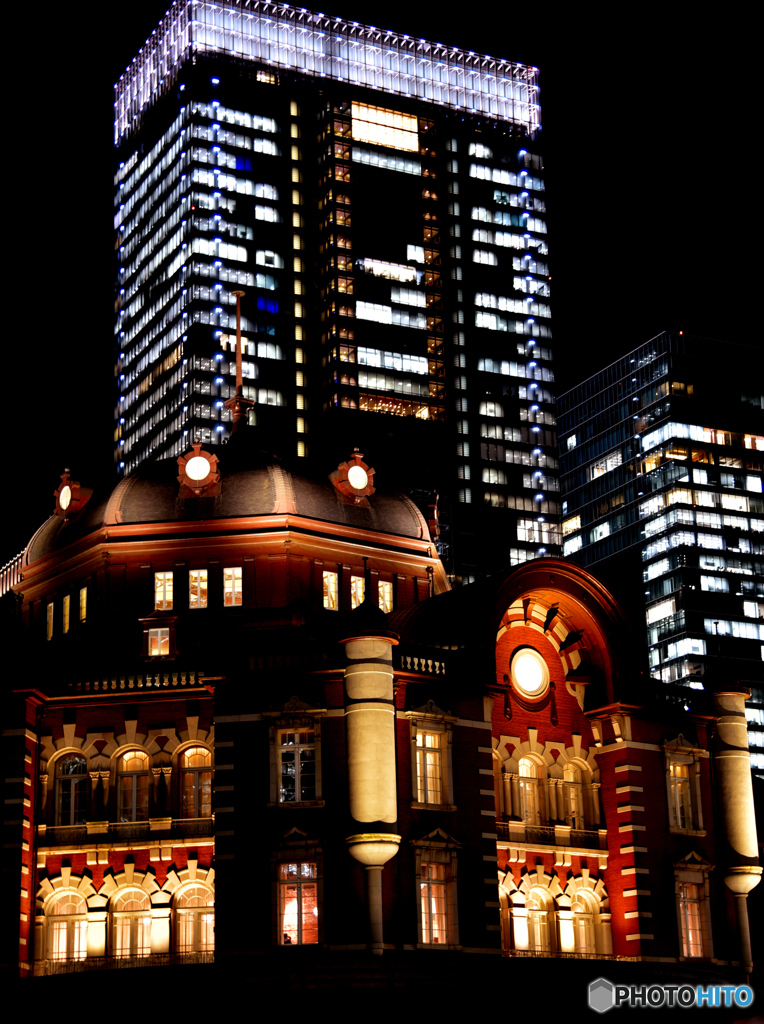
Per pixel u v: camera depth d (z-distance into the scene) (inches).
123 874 2465.6
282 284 6973.4
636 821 2687.0
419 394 7076.8
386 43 7578.7
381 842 2337.6
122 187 7573.8
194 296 6747.1
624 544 7573.8
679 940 2669.8
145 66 7544.3
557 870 2659.9
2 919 2396.7
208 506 2871.6
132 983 2237.9
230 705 2449.6
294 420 6806.1
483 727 2556.6
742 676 7135.8
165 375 6870.1
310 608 2783.0
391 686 2420.0
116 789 2508.6
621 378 7844.5
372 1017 2225.6
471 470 7111.2
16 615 2608.3
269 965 2242.9
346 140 7263.8
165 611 2741.1
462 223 7480.3
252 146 7116.1
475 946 2436.0
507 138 7770.7
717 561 7283.5
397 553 2994.6
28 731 2495.1
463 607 2657.5
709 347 7662.4
